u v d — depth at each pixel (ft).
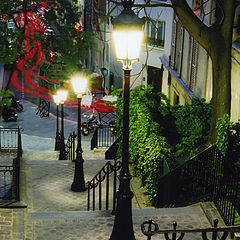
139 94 66.03
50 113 136.87
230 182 38.29
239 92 62.85
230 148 44.04
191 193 45.52
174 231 24.88
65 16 66.59
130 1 28.58
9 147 96.58
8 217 39.60
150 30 137.49
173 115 65.46
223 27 49.16
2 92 63.52
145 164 53.11
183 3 49.08
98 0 165.27
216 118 50.72
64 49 65.10
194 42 88.07
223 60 49.47
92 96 138.51
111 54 163.02
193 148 55.57
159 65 138.51
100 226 37.83
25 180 58.29
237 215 38.11
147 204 52.85
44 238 35.73
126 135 31.83
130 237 33.47
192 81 90.38
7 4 62.08
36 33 62.85
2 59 60.90
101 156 87.35
